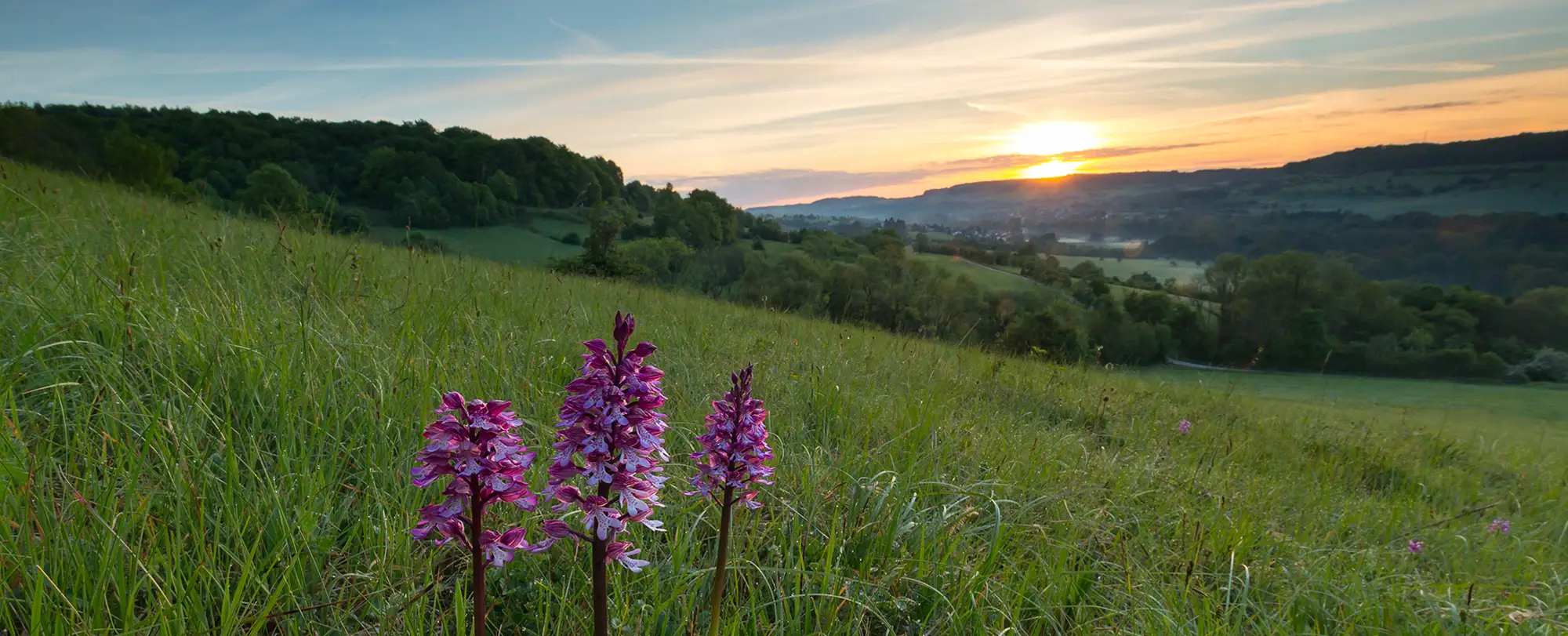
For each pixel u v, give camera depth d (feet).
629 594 9.79
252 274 19.02
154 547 8.34
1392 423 41.55
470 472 5.25
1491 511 24.86
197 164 212.64
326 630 8.55
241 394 12.12
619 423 5.60
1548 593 15.43
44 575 6.98
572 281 39.81
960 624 10.41
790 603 10.63
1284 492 21.65
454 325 18.62
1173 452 24.31
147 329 13.12
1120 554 13.65
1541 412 95.40
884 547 12.03
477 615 5.60
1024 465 17.57
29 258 15.70
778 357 24.98
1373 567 15.44
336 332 15.42
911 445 16.63
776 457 14.94
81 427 10.21
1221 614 12.23
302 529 9.23
